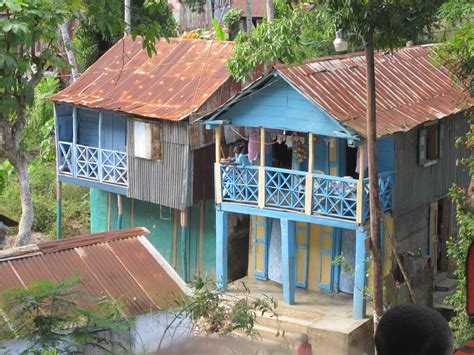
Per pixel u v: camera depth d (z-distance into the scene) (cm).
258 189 1569
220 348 809
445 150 1700
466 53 1173
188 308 1018
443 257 1784
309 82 1459
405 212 1592
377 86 1562
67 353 939
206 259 1780
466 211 1297
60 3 1008
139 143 1756
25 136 2241
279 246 1700
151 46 983
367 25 1086
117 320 978
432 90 1636
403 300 1573
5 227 1193
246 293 1623
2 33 1009
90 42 2495
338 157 1590
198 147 1702
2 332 920
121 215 1895
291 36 1248
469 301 334
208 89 1719
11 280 1098
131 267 1173
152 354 935
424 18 1115
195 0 2745
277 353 927
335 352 1450
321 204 1503
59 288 926
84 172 1875
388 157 1538
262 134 1531
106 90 1833
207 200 1748
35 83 1119
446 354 204
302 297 1638
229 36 2531
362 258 1478
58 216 1941
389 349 207
